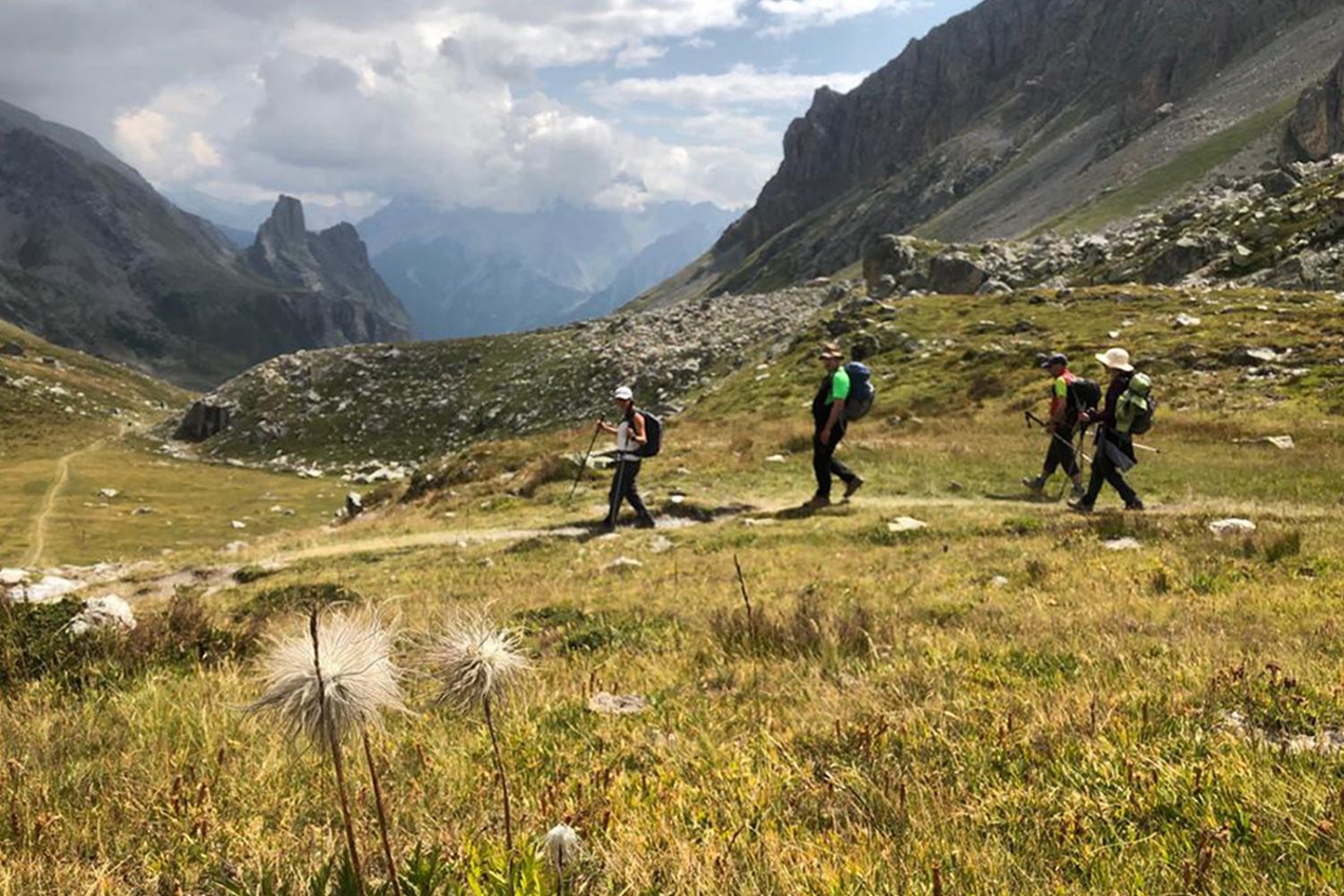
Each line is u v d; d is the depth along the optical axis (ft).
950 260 281.33
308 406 397.60
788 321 318.65
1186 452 74.33
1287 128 390.21
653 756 16.26
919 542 49.16
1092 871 10.29
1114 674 19.42
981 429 97.45
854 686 20.31
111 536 192.24
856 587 36.99
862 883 9.92
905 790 12.91
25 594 28.66
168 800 13.03
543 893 8.79
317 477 328.08
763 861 10.72
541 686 21.68
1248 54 550.36
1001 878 10.17
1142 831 11.35
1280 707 15.87
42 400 479.41
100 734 17.44
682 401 238.89
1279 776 12.39
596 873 10.16
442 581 50.06
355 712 6.11
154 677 22.66
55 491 255.29
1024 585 35.06
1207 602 28.30
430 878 8.98
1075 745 14.56
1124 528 45.68
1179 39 582.76
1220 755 13.35
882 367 157.79
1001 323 169.78
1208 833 10.59
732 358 296.71
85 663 24.22
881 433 101.76
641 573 46.11
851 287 346.54
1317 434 75.66
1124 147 540.11
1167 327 137.28
